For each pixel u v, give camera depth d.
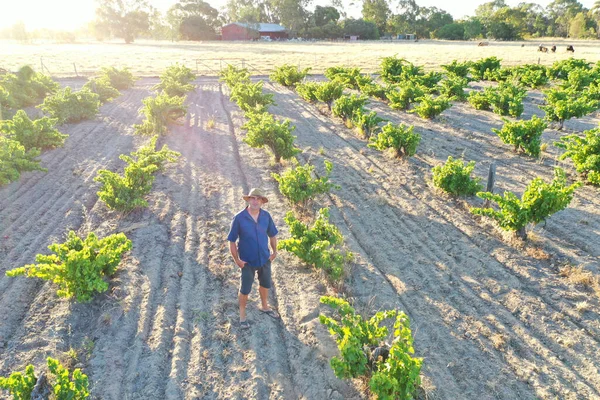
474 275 7.35
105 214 9.55
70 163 12.92
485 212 8.37
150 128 16.14
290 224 7.68
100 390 4.98
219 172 12.29
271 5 118.75
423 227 9.10
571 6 122.94
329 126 17.98
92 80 22.42
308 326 6.07
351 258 7.61
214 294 6.79
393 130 13.02
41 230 8.82
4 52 63.00
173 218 9.38
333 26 100.75
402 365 4.50
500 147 14.53
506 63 40.03
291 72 27.78
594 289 6.82
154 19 114.25
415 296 6.82
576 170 11.80
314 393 5.02
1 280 7.06
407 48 65.62
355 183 11.48
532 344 5.76
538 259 7.74
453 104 22.14
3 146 11.20
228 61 46.62
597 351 5.60
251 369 5.34
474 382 5.17
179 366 5.36
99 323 6.04
